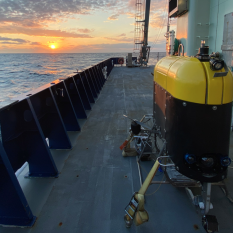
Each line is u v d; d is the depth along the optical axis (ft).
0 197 6.78
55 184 9.34
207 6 14.65
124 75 50.14
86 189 8.94
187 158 5.23
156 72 8.55
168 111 6.34
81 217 7.38
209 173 5.32
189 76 4.99
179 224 6.90
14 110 8.63
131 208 6.40
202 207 6.31
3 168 6.39
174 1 17.20
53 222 7.21
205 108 4.90
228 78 4.81
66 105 15.03
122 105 22.86
